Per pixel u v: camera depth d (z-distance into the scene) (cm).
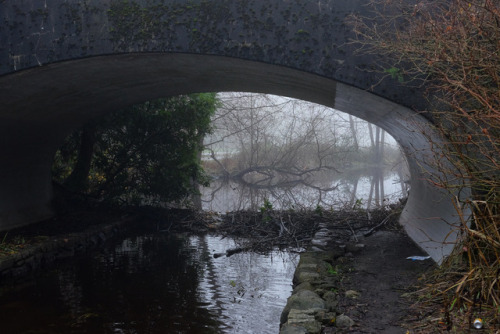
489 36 478
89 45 775
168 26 755
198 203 1912
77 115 1133
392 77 665
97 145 1530
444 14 579
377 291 614
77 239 1092
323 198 2181
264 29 728
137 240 1256
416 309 520
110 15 769
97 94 1024
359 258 829
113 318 645
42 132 1112
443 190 675
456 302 448
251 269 932
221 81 984
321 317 509
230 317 647
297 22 717
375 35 667
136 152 1503
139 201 1552
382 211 1224
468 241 462
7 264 830
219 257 1048
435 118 561
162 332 592
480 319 417
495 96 430
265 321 630
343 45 697
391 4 650
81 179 1443
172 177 1509
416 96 656
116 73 895
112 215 1414
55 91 930
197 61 813
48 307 693
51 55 785
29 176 1162
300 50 714
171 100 1464
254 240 1205
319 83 782
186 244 1206
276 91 1011
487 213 465
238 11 737
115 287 800
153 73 919
